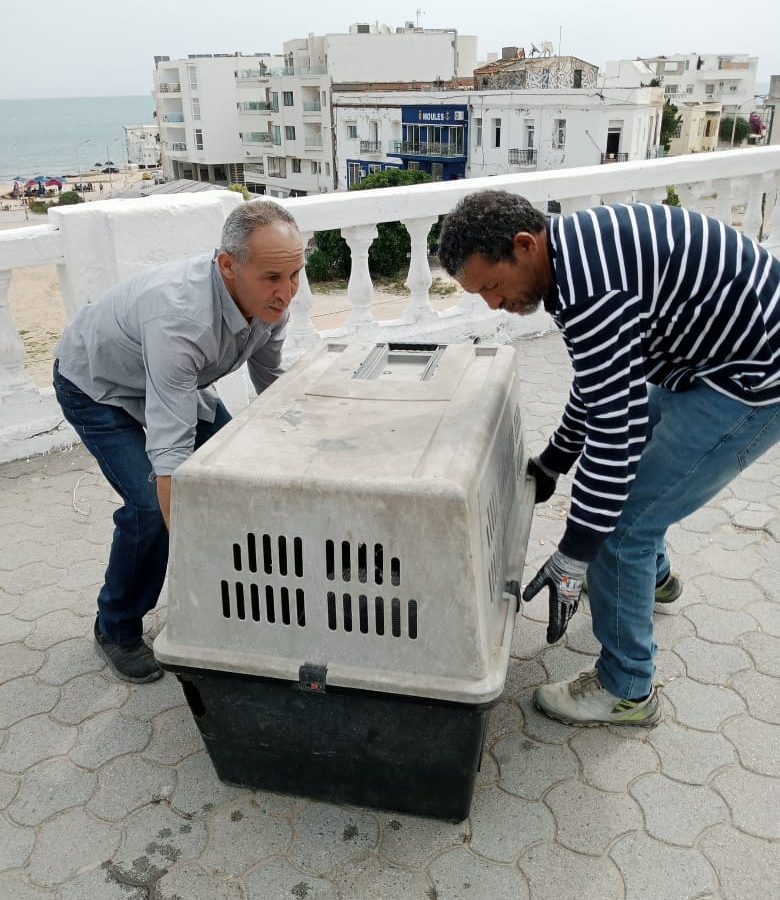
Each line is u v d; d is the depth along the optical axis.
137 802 2.15
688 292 1.78
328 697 1.88
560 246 1.74
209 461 1.83
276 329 2.41
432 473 1.72
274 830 2.05
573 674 2.55
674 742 2.28
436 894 1.88
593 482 1.81
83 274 3.76
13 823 2.09
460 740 1.85
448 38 51.62
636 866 1.93
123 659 2.58
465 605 1.69
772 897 1.84
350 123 48.19
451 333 5.26
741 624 2.74
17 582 3.08
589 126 35.62
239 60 66.12
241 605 1.86
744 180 6.20
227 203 3.93
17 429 4.01
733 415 1.93
